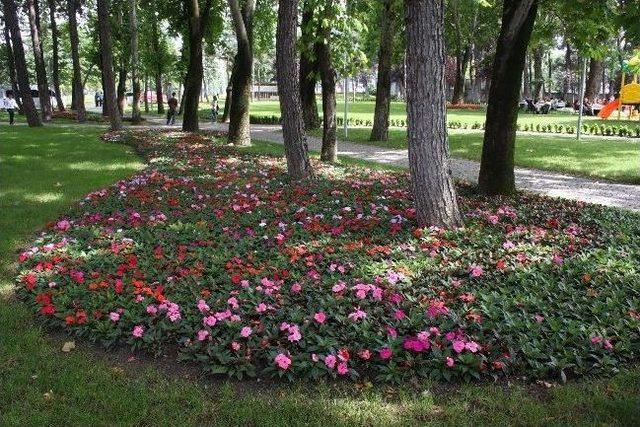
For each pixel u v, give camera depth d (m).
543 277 5.75
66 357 4.41
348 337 4.44
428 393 3.89
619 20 8.99
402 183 11.12
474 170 15.56
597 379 4.10
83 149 18.31
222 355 4.22
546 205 9.48
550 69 71.56
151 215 8.29
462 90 55.16
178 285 5.48
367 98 81.00
